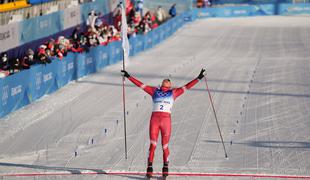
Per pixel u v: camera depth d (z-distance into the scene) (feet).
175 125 110.63
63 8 196.54
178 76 170.40
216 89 149.59
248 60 203.51
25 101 131.03
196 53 224.94
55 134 104.68
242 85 154.92
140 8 270.67
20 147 96.07
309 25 318.86
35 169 82.79
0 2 145.48
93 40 185.16
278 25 321.93
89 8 215.10
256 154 89.92
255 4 384.47
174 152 91.20
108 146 95.66
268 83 157.79
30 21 163.12
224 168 82.33
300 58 205.98
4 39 145.59
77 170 81.97
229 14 367.25
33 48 167.94
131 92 147.23
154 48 241.76
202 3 366.02
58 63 151.53
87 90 150.20
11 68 136.26
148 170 76.59
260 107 127.34
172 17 307.37
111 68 187.21
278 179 77.10
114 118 117.60
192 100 135.54
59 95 143.43
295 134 102.83
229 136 101.81
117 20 240.53
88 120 115.96
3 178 78.43
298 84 155.43
